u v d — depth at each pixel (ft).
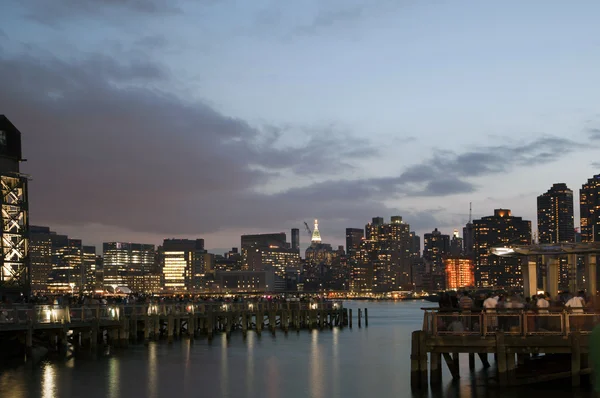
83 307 216.13
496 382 147.54
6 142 297.33
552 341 121.08
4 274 288.92
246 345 262.47
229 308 318.04
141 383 161.27
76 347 228.84
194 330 311.88
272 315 337.52
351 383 163.84
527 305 134.62
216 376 174.40
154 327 263.70
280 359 213.66
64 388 152.46
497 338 123.44
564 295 156.15
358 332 363.76
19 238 296.51
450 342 126.21
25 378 164.55
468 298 139.44
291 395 147.43
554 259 182.29
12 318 188.14
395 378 172.14
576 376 119.65
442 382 147.74
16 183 298.56
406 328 420.36
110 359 201.67
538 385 130.93
